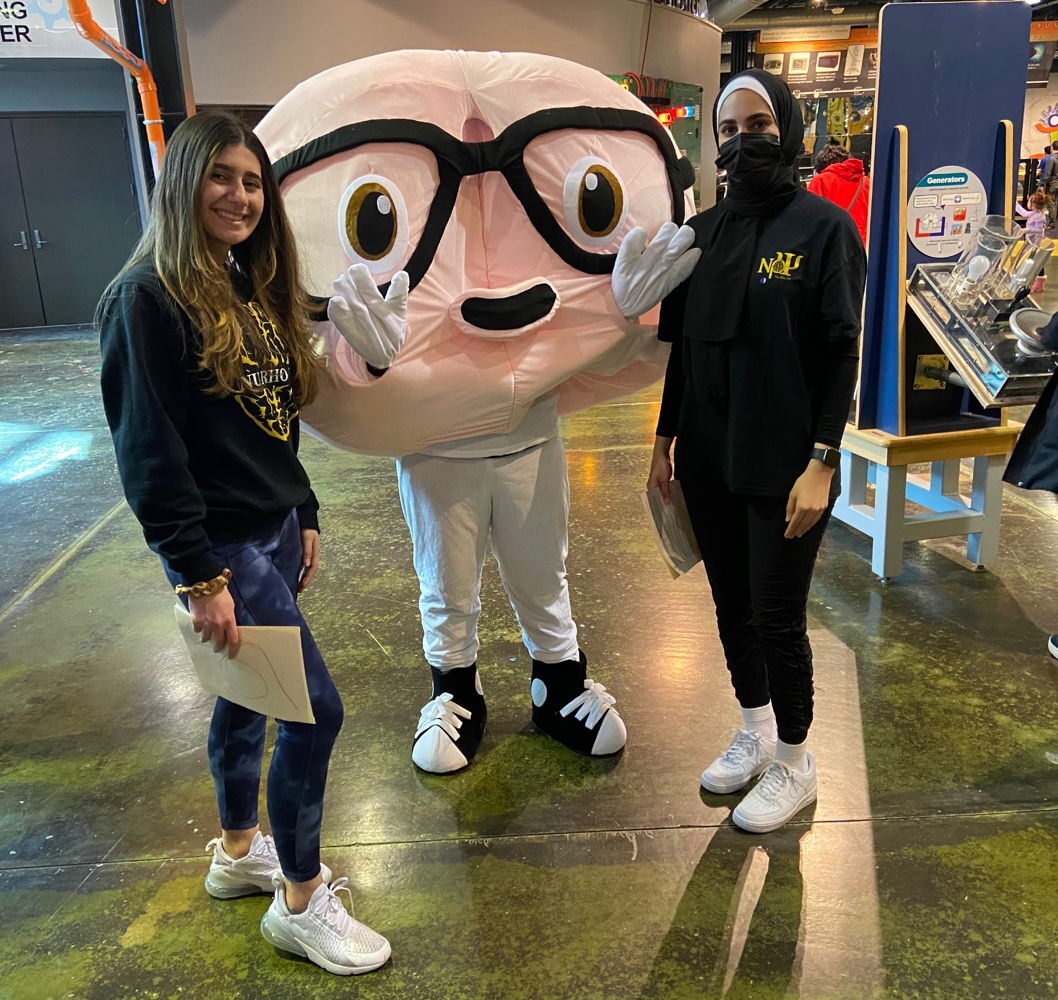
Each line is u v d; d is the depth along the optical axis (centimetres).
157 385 133
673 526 208
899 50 296
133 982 166
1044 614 297
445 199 178
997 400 270
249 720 172
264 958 170
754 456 175
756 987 159
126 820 212
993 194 315
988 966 161
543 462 209
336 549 378
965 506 345
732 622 205
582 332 191
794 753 201
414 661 283
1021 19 301
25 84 1003
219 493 145
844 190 485
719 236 178
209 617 141
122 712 260
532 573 218
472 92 179
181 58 500
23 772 232
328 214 171
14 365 815
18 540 400
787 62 1670
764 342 170
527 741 238
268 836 198
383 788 220
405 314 167
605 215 187
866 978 160
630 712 249
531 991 159
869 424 332
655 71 988
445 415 186
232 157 134
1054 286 1063
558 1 848
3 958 172
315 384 160
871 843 194
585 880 186
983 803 206
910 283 309
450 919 177
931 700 249
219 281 136
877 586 322
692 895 181
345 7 731
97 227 1063
